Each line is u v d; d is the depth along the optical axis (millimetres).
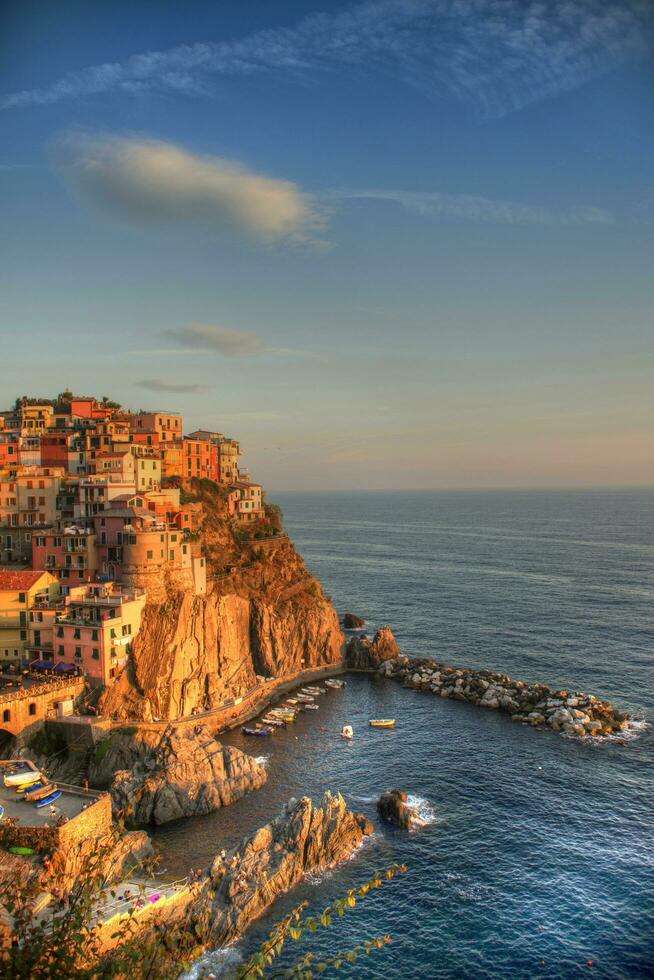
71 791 72188
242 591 133250
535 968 55750
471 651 147875
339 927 60781
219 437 176250
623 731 102625
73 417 154125
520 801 82000
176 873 68438
